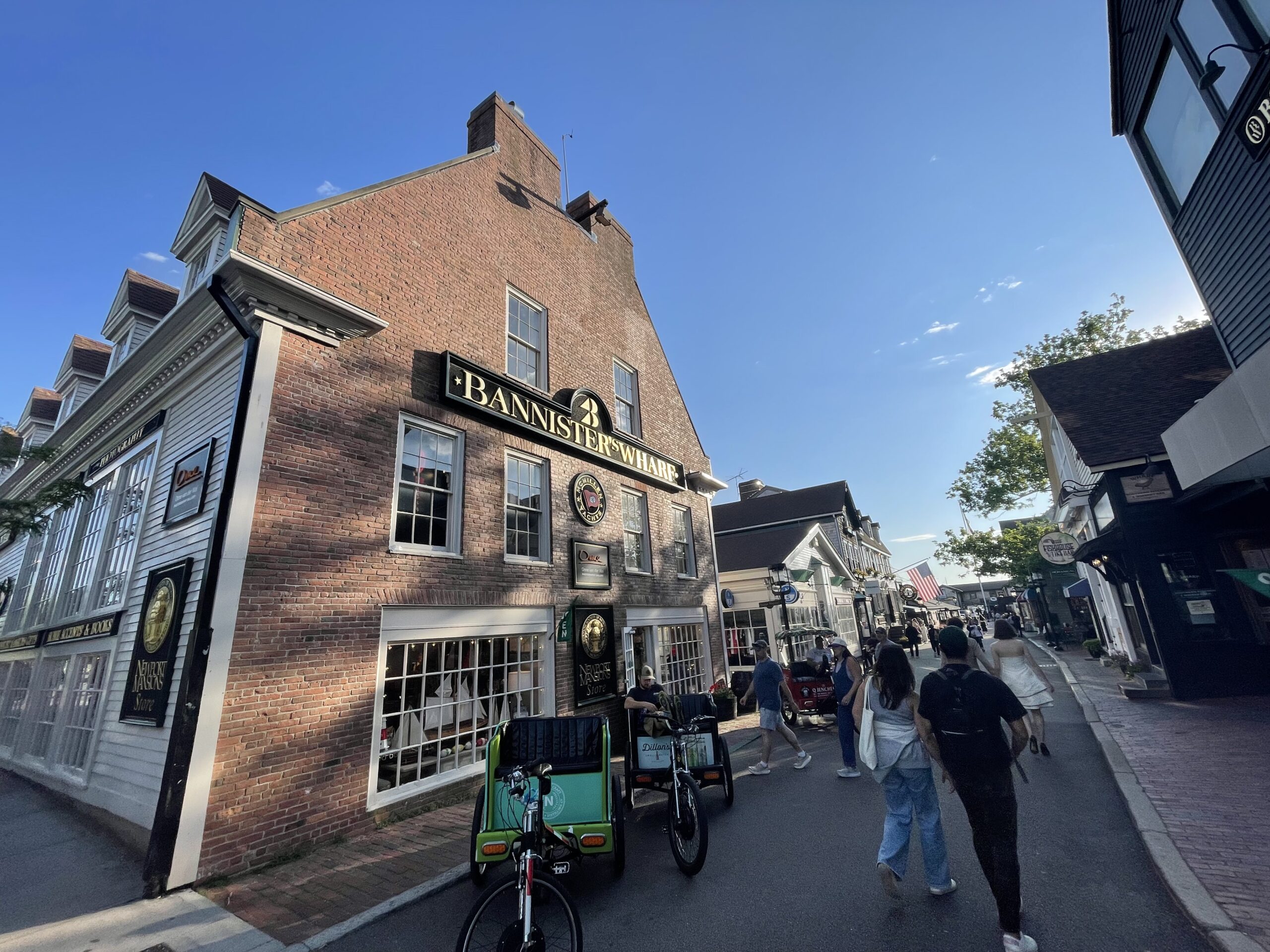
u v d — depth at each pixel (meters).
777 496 34.16
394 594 7.41
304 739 6.19
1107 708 10.00
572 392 11.82
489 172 11.27
